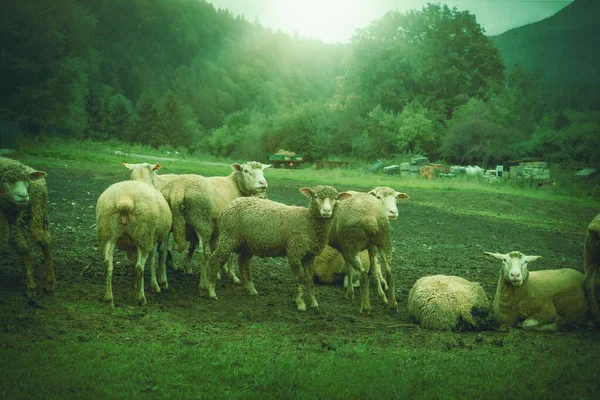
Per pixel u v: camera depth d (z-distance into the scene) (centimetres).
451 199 2828
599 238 786
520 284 781
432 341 719
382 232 893
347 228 882
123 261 1084
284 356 615
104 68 16125
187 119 9150
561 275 830
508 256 799
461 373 584
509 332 778
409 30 7781
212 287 895
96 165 2853
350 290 981
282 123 6688
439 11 7950
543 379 566
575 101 12700
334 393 516
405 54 7450
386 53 7406
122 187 793
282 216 877
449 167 4647
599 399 516
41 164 2648
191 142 7919
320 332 742
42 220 793
